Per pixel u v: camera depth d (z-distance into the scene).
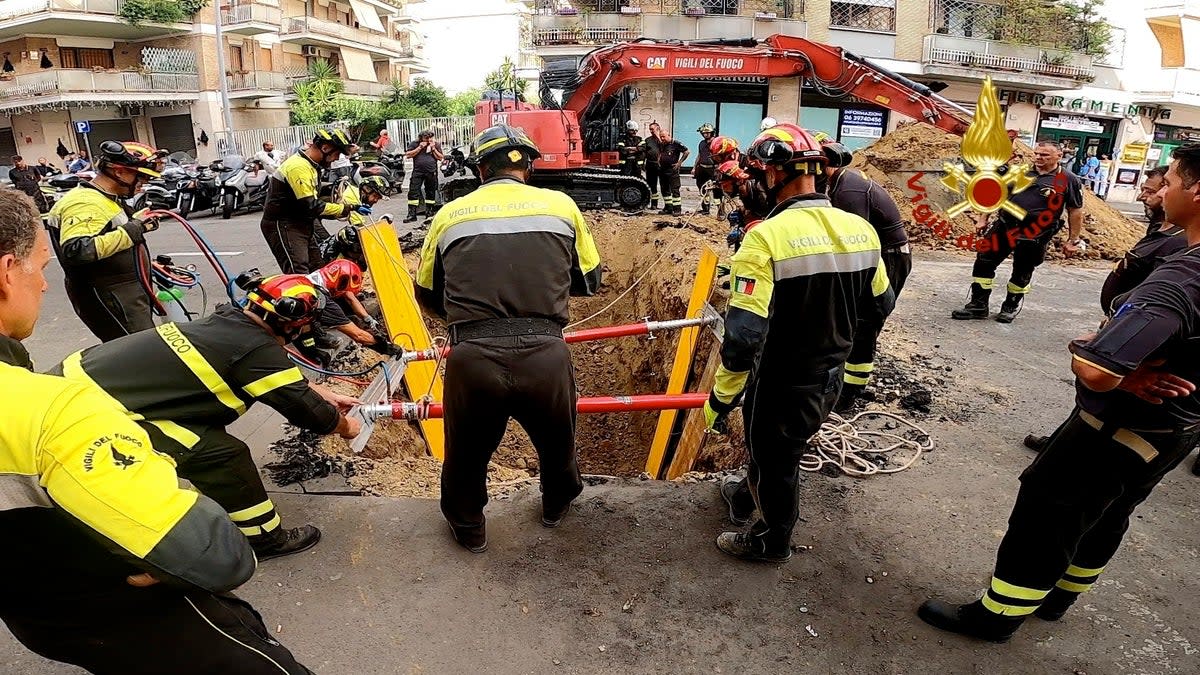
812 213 2.34
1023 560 2.24
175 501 1.22
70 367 2.37
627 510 3.24
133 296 3.79
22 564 1.23
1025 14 23.77
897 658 2.39
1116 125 26.48
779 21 22.33
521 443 5.97
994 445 3.97
